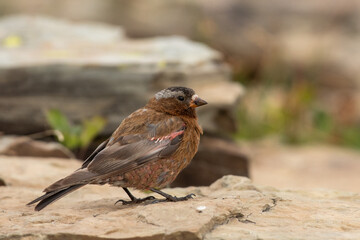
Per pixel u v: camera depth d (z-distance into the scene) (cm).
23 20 1717
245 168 1359
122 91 1338
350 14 2817
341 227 687
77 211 748
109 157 729
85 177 701
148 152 749
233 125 1415
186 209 697
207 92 1409
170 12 2609
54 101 1324
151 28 2580
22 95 1318
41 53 1430
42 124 1323
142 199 789
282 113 2067
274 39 2580
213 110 1370
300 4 2816
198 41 2467
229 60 2300
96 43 1567
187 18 2598
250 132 2053
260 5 2769
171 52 1488
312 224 695
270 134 2053
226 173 1358
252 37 2516
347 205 765
